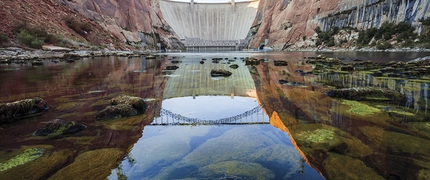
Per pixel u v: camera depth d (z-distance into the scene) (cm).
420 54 2541
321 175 232
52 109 501
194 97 666
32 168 254
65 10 4191
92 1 5472
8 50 2277
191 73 1239
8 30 2509
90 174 240
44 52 2605
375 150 288
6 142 326
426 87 740
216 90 770
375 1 4672
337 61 1773
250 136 349
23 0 3183
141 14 7856
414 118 421
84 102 567
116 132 369
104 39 4628
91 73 1206
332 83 853
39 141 330
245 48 11006
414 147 296
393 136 334
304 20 7069
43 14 3388
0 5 2661
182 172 244
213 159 274
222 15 14425
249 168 250
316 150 292
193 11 14225
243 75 1145
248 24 13412
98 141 330
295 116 451
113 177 234
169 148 307
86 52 3161
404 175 229
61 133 358
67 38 3369
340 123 399
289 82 895
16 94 665
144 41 7206
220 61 2162
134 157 280
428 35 3403
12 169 251
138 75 1147
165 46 8631
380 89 614
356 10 5194
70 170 248
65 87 785
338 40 5400
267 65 1688
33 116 450
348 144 309
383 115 443
